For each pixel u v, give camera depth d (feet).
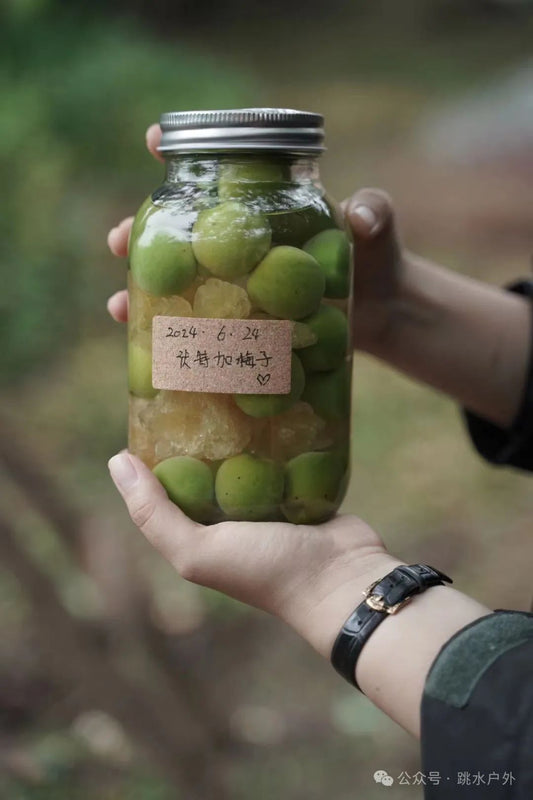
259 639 12.12
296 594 3.72
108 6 27.96
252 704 11.06
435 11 47.50
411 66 42.50
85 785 9.79
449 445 16.79
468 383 5.60
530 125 29.76
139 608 9.41
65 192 20.77
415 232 26.00
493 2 47.62
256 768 10.07
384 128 34.83
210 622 12.25
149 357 4.05
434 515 14.78
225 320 3.86
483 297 5.63
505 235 25.36
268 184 3.98
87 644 9.16
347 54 43.57
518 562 13.30
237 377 3.88
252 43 42.47
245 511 3.98
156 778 9.79
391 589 3.51
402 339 5.56
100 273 20.97
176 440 4.00
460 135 31.01
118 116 22.95
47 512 9.35
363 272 5.30
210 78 27.17
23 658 11.48
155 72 24.95
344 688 11.37
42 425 17.06
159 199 4.07
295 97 38.17
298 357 3.97
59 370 18.98
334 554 3.79
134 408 4.21
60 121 21.95
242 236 3.82
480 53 43.39
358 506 15.20
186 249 3.87
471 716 3.07
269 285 3.84
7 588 12.79
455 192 27.96
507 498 15.08
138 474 4.00
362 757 10.37
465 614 3.44
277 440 3.98
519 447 5.67
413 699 3.29
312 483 4.03
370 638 3.45
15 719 10.64
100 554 9.45
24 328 18.45
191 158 4.02
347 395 4.21
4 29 21.61
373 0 47.98
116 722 9.56
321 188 4.24
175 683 9.61
